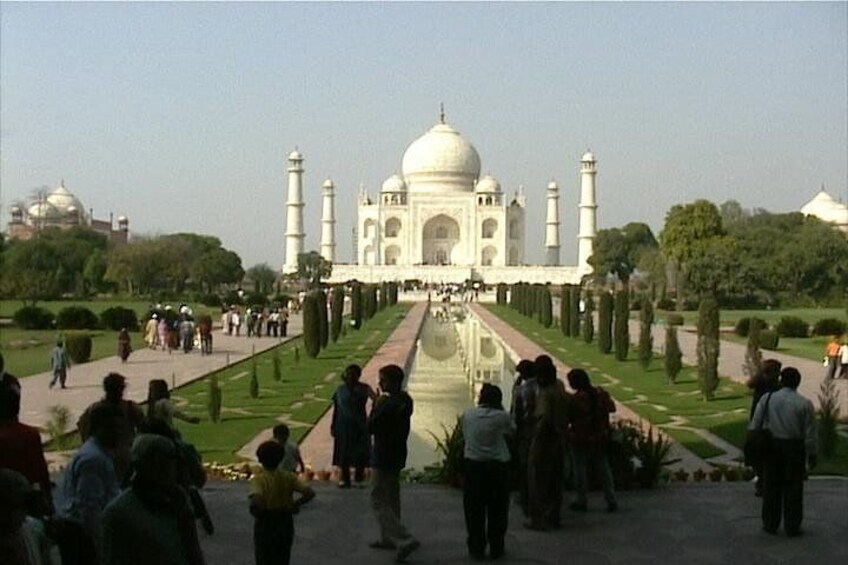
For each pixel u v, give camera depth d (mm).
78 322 73312
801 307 113125
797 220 140500
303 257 160500
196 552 8742
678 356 42562
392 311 108875
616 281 150000
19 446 10961
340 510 18266
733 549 15734
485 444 15109
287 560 13109
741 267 107688
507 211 183375
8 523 7844
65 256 127312
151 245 129750
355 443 20406
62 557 11023
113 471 11133
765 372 18391
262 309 81562
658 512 18094
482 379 48781
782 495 16766
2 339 64062
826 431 24672
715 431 29641
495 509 15148
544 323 83000
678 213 124688
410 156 191250
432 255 186250
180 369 47625
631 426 21797
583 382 18219
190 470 13625
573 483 19625
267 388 40312
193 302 115062
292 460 18250
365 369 47250
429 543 16141
